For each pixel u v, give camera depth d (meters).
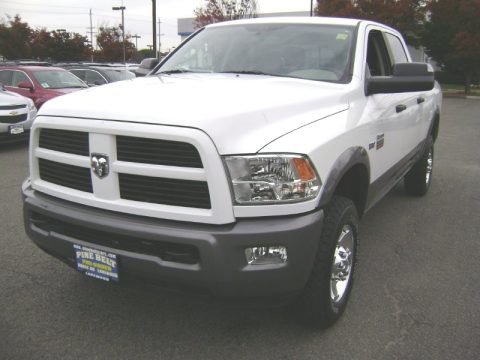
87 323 3.27
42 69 12.47
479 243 4.87
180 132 2.53
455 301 3.64
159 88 3.21
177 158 2.60
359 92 3.68
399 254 4.55
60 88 12.20
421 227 5.34
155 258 2.66
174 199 2.65
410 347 3.04
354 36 4.04
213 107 2.70
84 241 2.91
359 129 3.38
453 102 24.86
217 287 2.60
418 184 6.39
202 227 2.60
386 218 5.64
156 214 2.68
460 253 4.60
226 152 2.55
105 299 3.59
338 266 3.23
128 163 2.70
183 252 2.65
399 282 3.96
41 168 3.23
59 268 4.09
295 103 3.02
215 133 2.54
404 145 4.90
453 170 8.44
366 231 5.19
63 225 3.02
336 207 3.05
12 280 3.86
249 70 3.95
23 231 4.96
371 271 4.16
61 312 3.40
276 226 2.59
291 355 2.95
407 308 3.53
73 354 2.93
